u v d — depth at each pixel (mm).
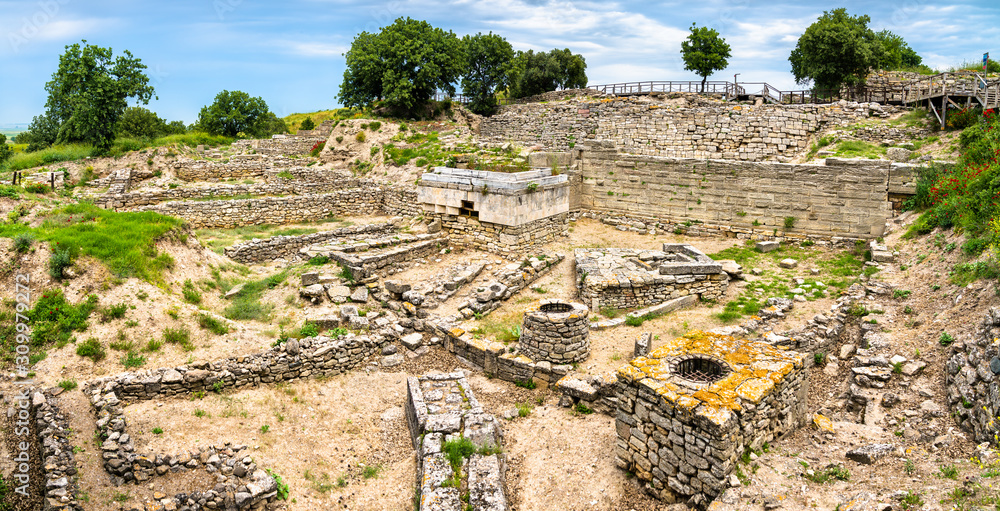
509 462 10094
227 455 9742
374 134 37906
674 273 16844
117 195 26547
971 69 32250
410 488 9773
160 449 9641
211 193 29453
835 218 21109
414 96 42656
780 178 21984
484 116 49344
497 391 12781
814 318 14227
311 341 13219
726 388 8656
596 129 36094
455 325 14984
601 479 9469
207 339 13055
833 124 29750
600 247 21844
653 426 8883
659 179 24812
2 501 8570
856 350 12875
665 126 33219
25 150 39781
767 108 31922
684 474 8461
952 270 13867
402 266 18406
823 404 11352
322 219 29703
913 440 9242
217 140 41812
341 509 9281
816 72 37062
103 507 8586
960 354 10203
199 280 16250
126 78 34688
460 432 10266
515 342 14008
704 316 15891
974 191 16172
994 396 8586
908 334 12281
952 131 25062
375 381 13266
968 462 7969
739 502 7645
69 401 10438
